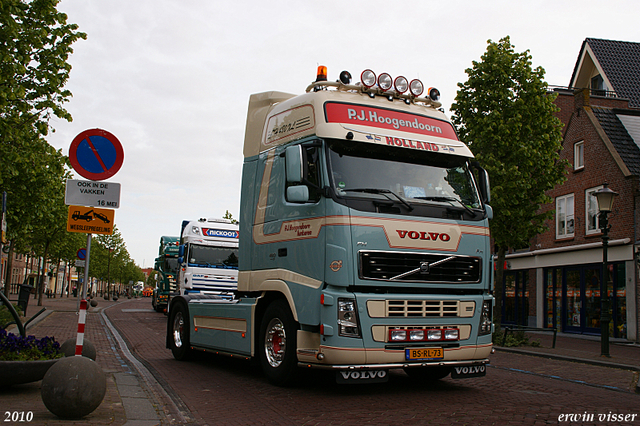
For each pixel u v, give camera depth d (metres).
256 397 7.22
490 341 7.68
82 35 13.17
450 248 7.41
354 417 6.11
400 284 7.02
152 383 8.12
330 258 6.89
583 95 23.72
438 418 6.07
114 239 65.12
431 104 8.77
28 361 6.43
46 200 19.02
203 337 9.98
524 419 6.10
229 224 19.97
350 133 7.27
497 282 17.84
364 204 7.03
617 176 21.00
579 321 22.97
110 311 30.91
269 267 8.14
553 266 24.56
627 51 32.03
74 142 6.44
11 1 11.56
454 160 8.00
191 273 18.94
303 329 7.33
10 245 26.14
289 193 7.06
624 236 20.34
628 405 7.32
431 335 7.12
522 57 17.84
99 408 5.94
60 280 80.62
